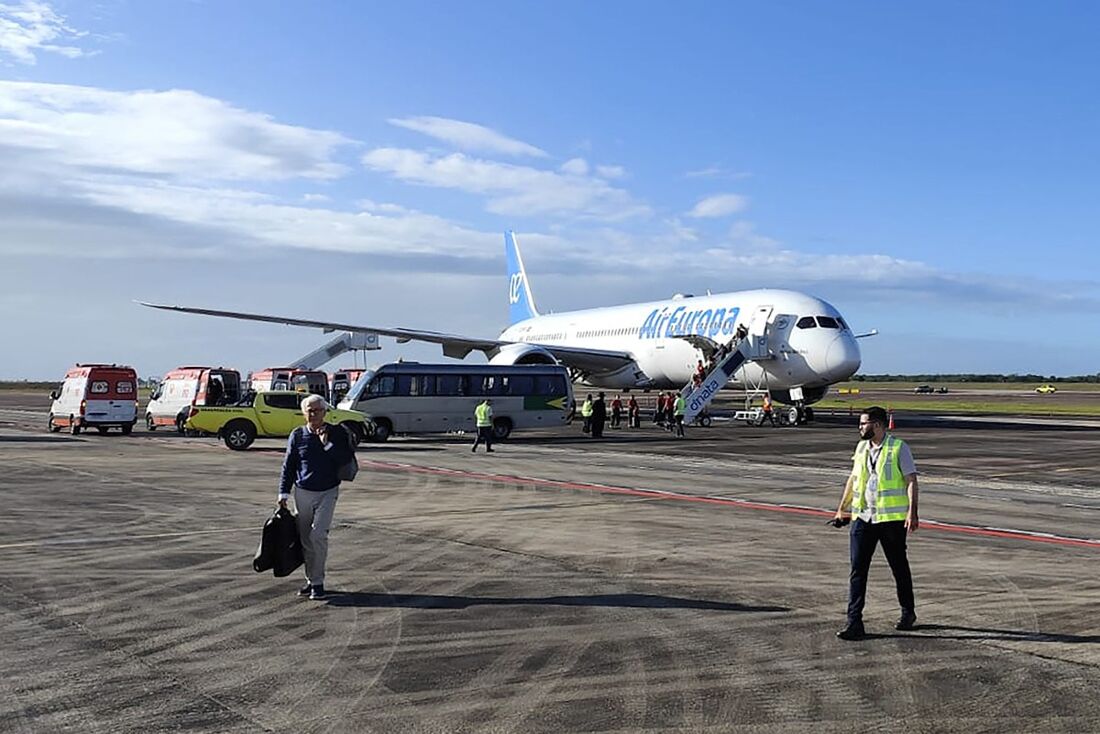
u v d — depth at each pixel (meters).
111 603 9.59
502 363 40.16
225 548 12.66
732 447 31.38
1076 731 6.12
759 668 7.46
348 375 68.75
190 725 6.23
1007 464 25.92
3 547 12.67
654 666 7.52
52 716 6.38
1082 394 120.50
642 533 13.95
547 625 8.75
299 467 9.79
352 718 6.37
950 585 10.42
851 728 6.20
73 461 25.78
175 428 43.56
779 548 12.71
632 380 48.25
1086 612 9.21
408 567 11.42
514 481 21.17
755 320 40.78
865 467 8.52
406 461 26.30
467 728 6.19
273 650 7.95
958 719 6.34
